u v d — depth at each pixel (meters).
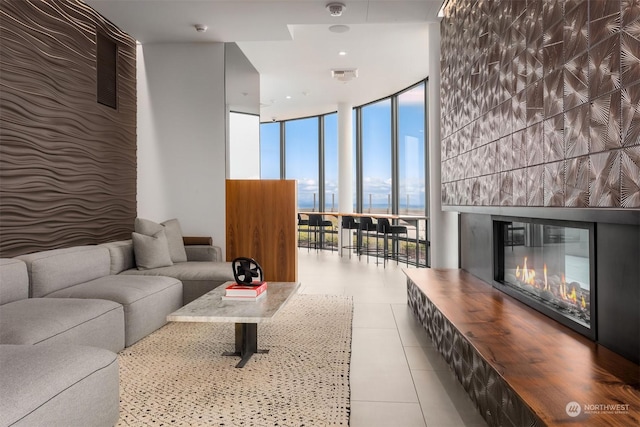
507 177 2.93
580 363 1.94
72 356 2.05
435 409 2.37
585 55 2.01
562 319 2.54
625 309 1.98
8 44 3.66
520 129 2.72
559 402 1.57
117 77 5.27
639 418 1.46
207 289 4.34
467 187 3.85
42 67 4.05
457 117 4.19
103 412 2.10
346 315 4.41
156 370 2.93
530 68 2.58
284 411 2.33
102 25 4.98
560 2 2.23
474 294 3.42
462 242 4.67
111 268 4.32
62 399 1.83
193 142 5.63
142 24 5.00
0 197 3.60
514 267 3.38
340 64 6.95
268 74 7.45
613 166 1.81
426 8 4.64
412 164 8.41
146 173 5.70
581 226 2.32
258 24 5.02
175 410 2.35
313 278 6.72
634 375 1.80
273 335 3.72
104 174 5.00
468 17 3.81
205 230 5.61
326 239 11.24
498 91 3.09
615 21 1.79
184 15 4.77
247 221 5.55
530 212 2.59
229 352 3.28
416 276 4.23
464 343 2.52
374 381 2.76
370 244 9.88
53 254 3.59
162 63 5.66
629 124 1.70
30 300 3.13
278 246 5.50
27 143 3.87
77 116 4.54
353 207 10.44
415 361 3.10
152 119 5.68
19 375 1.81
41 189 4.04
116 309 3.25
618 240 2.02
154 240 4.62
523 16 2.67
